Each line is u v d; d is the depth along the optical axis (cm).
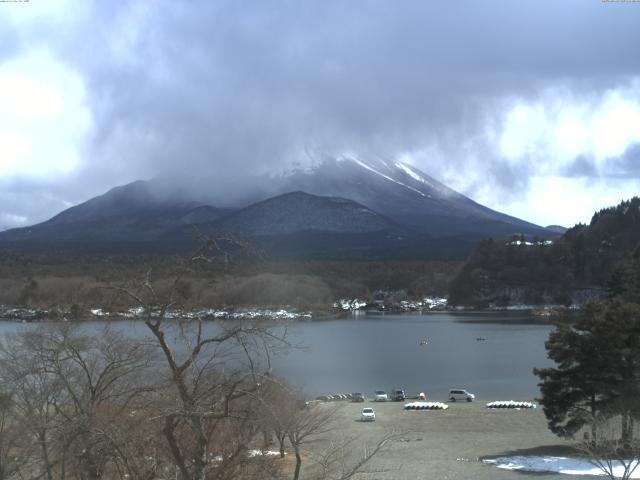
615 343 3809
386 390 8650
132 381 1995
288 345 2839
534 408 6819
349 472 2136
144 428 1698
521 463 3859
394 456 4138
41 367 2530
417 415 6334
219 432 1664
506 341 15225
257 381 1677
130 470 1619
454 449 4444
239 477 1736
